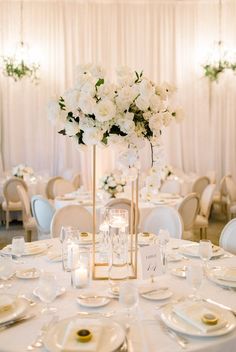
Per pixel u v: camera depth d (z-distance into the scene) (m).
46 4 8.58
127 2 8.77
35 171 8.78
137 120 2.23
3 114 8.62
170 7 8.86
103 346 1.53
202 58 8.95
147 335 1.66
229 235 3.33
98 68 2.22
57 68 8.71
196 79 9.03
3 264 2.21
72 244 2.27
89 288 2.18
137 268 2.53
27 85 8.62
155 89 2.25
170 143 9.03
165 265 2.34
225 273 2.30
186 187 7.61
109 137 2.20
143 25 8.84
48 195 7.39
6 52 8.52
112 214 2.38
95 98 2.16
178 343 1.59
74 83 2.22
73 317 1.76
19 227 7.46
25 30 8.52
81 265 2.20
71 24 8.68
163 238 2.54
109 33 8.77
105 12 8.74
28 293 2.11
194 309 1.80
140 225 4.64
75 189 7.61
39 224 4.96
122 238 2.31
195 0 8.81
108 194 5.14
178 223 3.68
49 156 8.83
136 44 8.85
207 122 9.13
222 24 8.89
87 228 3.81
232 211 6.71
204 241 2.32
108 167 8.91
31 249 2.85
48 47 8.64
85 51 8.77
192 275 1.90
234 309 1.91
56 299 2.03
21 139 8.73
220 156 9.20
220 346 1.60
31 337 1.65
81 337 1.54
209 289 2.15
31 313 1.86
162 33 8.88
